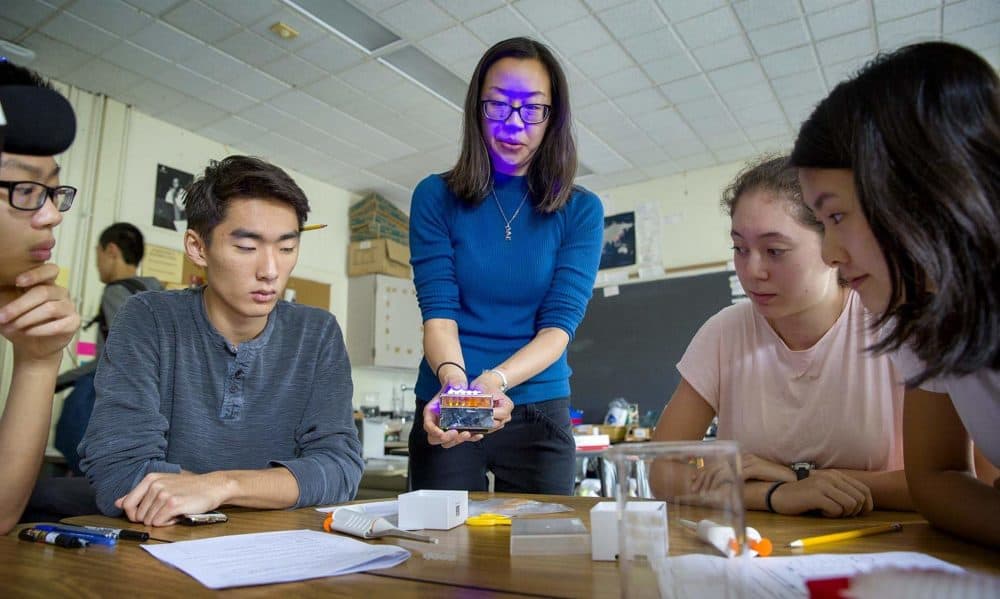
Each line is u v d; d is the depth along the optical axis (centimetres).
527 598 47
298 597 47
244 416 113
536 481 132
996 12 309
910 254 52
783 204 94
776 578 48
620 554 41
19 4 303
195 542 66
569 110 138
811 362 111
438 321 134
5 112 41
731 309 126
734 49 346
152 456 97
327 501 100
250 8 313
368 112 416
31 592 49
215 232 105
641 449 42
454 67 363
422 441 133
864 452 108
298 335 121
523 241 138
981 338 50
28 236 75
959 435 75
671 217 507
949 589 39
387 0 307
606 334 448
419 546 65
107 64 354
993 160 49
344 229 543
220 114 413
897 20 319
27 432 81
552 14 317
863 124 54
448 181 140
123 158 391
